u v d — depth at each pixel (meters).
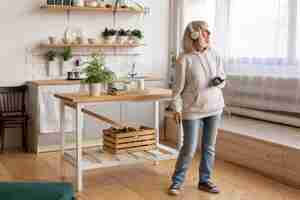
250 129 4.92
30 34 5.52
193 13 6.32
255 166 4.45
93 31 5.88
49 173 4.38
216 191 3.76
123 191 3.83
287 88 5.18
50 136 5.34
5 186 2.24
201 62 3.54
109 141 4.23
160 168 4.54
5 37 5.39
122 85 4.40
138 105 5.81
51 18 5.61
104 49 5.96
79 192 3.80
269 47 5.40
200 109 3.54
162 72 6.37
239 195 3.72
